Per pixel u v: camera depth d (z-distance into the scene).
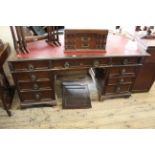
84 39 1.53
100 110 1.91
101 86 1.96
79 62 1.58
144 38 1.97
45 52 1.55
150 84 2.15
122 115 1.86
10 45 1.83
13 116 1.78
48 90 1.74
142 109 1.96
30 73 1.55
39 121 1.74
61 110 1.88
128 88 1.99
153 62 1.91
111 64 1.66
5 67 1.95
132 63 1.73
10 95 1.95
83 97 2.05
